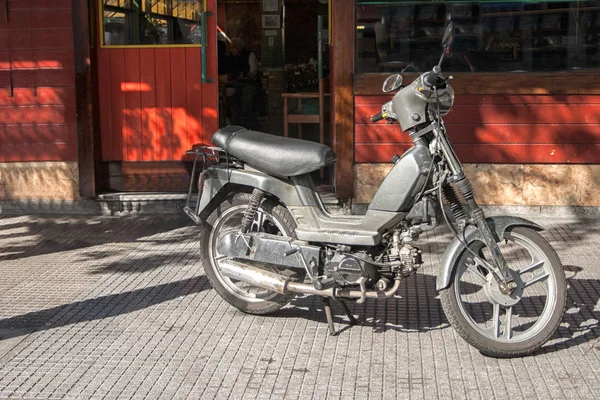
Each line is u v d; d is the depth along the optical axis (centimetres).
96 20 868
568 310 564
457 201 491
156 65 873
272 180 524
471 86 815
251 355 489
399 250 496
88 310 570
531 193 827
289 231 526
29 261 694
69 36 845
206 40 866
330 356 487
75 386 448
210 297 597
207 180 541
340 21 816
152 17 870
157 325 540
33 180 870
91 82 857
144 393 439
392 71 825
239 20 1812
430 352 493
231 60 1308
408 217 494
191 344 507
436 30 816
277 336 520
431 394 436
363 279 496
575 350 494
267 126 1357
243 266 531
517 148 821
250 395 436
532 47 812
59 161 863
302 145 516
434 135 485
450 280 475
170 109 877
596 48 807
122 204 865
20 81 856
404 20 816
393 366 472
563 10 806
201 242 554
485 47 814
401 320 548
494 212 830
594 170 820
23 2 845
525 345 479
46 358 487
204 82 868
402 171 492
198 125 878
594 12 803
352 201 840
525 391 439
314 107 1020
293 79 1331
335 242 508
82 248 735
